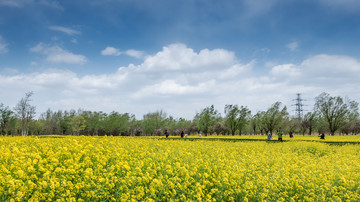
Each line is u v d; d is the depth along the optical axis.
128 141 17.91
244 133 93.19
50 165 7.50
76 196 6.50
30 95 63.38
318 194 8.36
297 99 92.19
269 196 7.91
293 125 79.25
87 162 8.31
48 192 6.20
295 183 8.85
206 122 74.25
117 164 8.12
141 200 6.56
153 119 88.75
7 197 5.82
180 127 91.00
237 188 8.08
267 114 73.00
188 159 10.42
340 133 86.19
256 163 11.54
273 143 27.09
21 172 6.36
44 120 87.38
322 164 12.04
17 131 74.62
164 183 7.46
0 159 7.85
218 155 12.71
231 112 73.44
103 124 82.38
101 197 6.40
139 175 7.72
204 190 7.62
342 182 9.15
